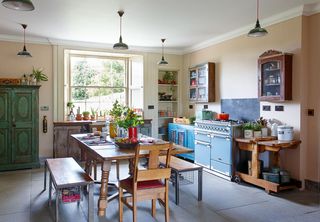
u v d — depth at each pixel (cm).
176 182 354
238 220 306
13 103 527
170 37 577
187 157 609
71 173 323
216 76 589
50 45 594
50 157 595
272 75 438
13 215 316
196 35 559
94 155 326
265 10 412
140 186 287
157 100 693
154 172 283
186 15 433
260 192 402
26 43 575
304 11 400
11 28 507
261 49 472
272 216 317
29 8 264
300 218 312
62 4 385
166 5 389
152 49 681
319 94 399
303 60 407
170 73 723
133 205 279
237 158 459
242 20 460
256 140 416
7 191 402
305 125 413
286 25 427
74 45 612
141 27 500
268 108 459
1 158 520
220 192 401
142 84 675
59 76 600
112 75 700
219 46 579
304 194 392
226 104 559
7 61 561
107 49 641
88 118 640
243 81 513
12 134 527
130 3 381
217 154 489
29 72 578
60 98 602
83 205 350
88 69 674
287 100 418
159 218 310
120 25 483
